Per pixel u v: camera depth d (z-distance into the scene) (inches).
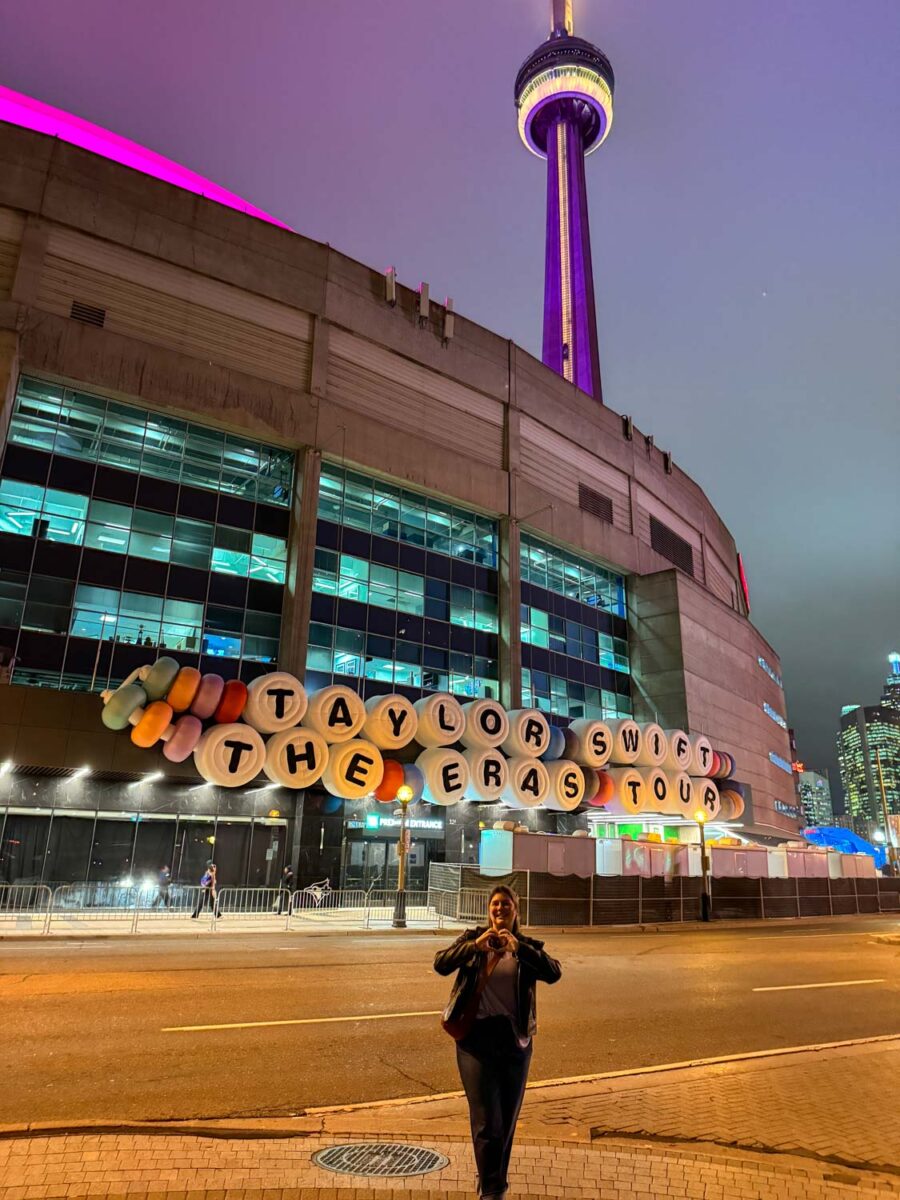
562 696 1802.4
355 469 1505.9
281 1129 226.1
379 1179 189.6
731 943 887.1
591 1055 345.7
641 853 1197.1
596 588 1991.9
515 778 1323.8
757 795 2306.8
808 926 1197.7
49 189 1263.5
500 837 1087.0
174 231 1365.7
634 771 1471.5
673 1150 215.2
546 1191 185.9
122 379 1253.1
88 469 1222.3
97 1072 294.7
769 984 571.8
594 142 5841.5
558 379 1969.7
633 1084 285.1
